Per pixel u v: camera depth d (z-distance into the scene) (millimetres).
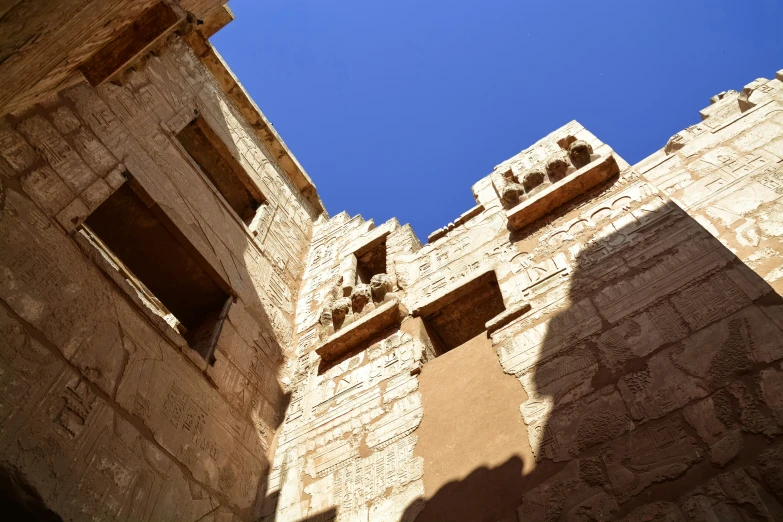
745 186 7070
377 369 7887
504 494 5227
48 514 4777
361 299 9227
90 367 5785
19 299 5414
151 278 8773
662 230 6746
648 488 4504
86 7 4195
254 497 7133
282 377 9078
